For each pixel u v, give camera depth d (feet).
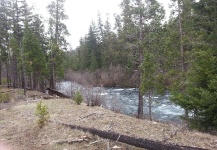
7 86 134.82
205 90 41.14
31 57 109.40
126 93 134.62
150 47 75.41
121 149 26.84
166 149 25.14
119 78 181.47
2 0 122.72
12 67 133.39
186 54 58.90
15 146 29.55
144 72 65.87
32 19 125.59
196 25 60.70
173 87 59.67
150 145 26.23
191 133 33.35
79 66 231.50
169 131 33.30
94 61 203.21
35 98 73.97
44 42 130.21
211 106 38.88
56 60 117.60
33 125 37.42
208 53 43.19
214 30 52.95
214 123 40.19
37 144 29.89
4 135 33.96
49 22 114.01
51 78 122.21
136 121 38.93
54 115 43.32
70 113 45.01
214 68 41.55
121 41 82.48
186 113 47.26
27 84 143.43
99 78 189.57
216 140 30.19
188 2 58.34
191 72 45.44
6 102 69.10
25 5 118.73
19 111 49.73
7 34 123.03
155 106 93.45
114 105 70.95
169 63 65.57
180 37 63.21
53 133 32.71
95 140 29.68
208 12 56.03
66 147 28.07
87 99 67.21
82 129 32.89
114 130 32.60
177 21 64.90
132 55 81.30
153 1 76.95
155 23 74.74
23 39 110.93
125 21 79.51
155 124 37.32
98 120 38.37
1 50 126.11
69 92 85.87
